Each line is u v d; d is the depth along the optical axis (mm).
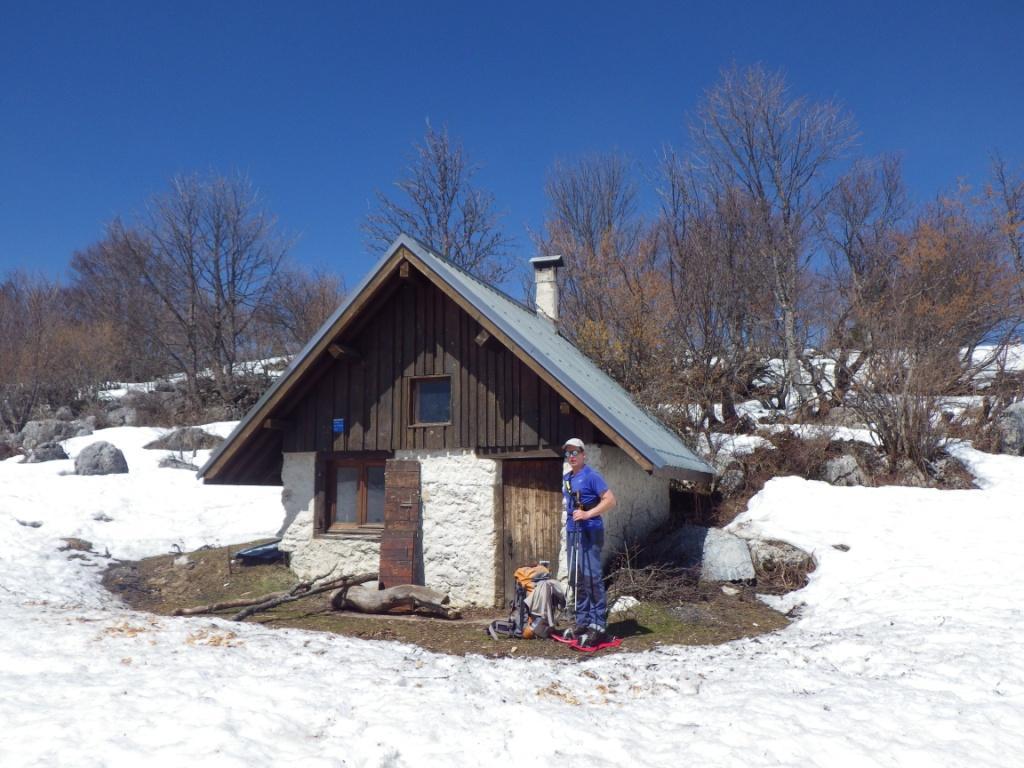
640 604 10297
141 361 43312
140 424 34188
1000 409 18891
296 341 41469
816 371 23375
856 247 28750
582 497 8758
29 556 13688
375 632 9562
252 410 12102
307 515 12422
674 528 13992
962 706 6148
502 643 8812
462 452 11500
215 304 39688
